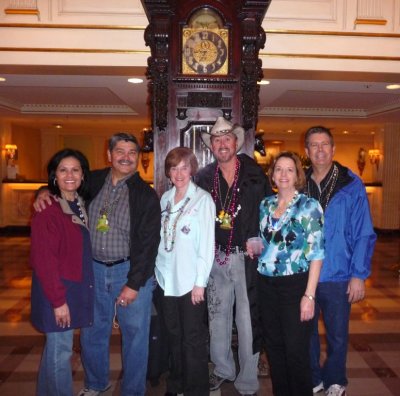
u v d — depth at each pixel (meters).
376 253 7.71
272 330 2.24
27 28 3.59
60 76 5.05
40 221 2.02
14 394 2.61
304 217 2.09
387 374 2.88
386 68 3.81
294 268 2.10
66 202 2.13
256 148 2.89
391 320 3.99
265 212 2.23
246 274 2.42
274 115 8.59
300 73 3.97
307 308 2.07
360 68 3.81
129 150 2.24
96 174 2.42
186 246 2.26
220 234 2.45
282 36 3.70
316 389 2.59
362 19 3.68
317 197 2.40
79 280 2.11
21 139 11.26
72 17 3.58
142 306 2.29
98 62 3.68
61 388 2.12
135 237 2.24
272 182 2.27
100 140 12.98
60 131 12.71
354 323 3.89
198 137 2.85
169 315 2.37
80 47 3.62
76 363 3.05
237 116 2.83
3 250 7.73
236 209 2.45
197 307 2.29
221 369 2.60
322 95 6.65
